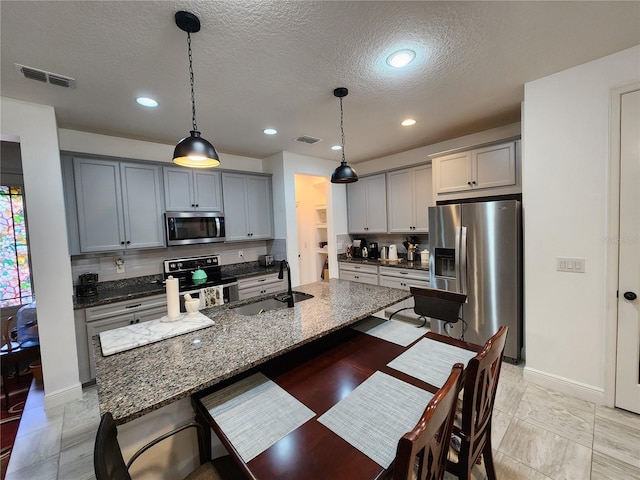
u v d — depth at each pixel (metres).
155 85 2.02
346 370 1.39
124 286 3.16
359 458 0.86
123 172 2.96
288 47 1.65
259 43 1.60
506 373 2.51
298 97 2.28
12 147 3.33
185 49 1.63
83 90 2.04
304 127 2.96
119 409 0.94
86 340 2.51
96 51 1.61
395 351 1.58
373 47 1.68
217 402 1.17
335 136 3.30
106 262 3.10
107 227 2.86
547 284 2.23
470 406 1.12
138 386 1.06
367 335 1.83
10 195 3.32
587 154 2.01
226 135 3.17
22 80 1.87
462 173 3.13
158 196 3.20
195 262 3.67
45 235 2.24
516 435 1.81
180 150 1.59
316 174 4.39
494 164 2.89
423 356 1.51
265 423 1.03
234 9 1.34
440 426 0.82
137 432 1.12
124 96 2.16
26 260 3.42
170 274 3.46
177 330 1.56
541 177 2.20
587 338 2.09
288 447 0.92
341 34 1.56
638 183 1.85
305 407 1.12
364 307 1.98
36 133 2.19
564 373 2.20
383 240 4.76
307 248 5.77
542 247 2.24
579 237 2.07
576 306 2.12
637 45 1.77
